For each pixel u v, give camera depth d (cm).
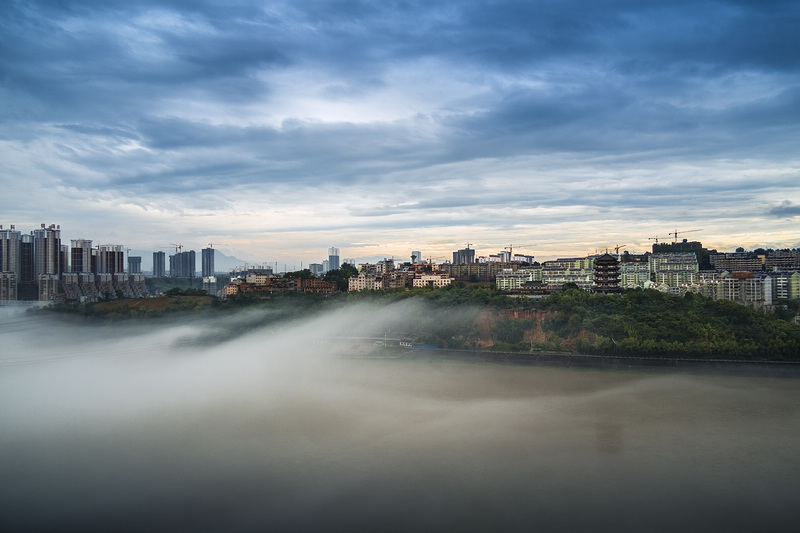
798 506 11294
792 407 17275
